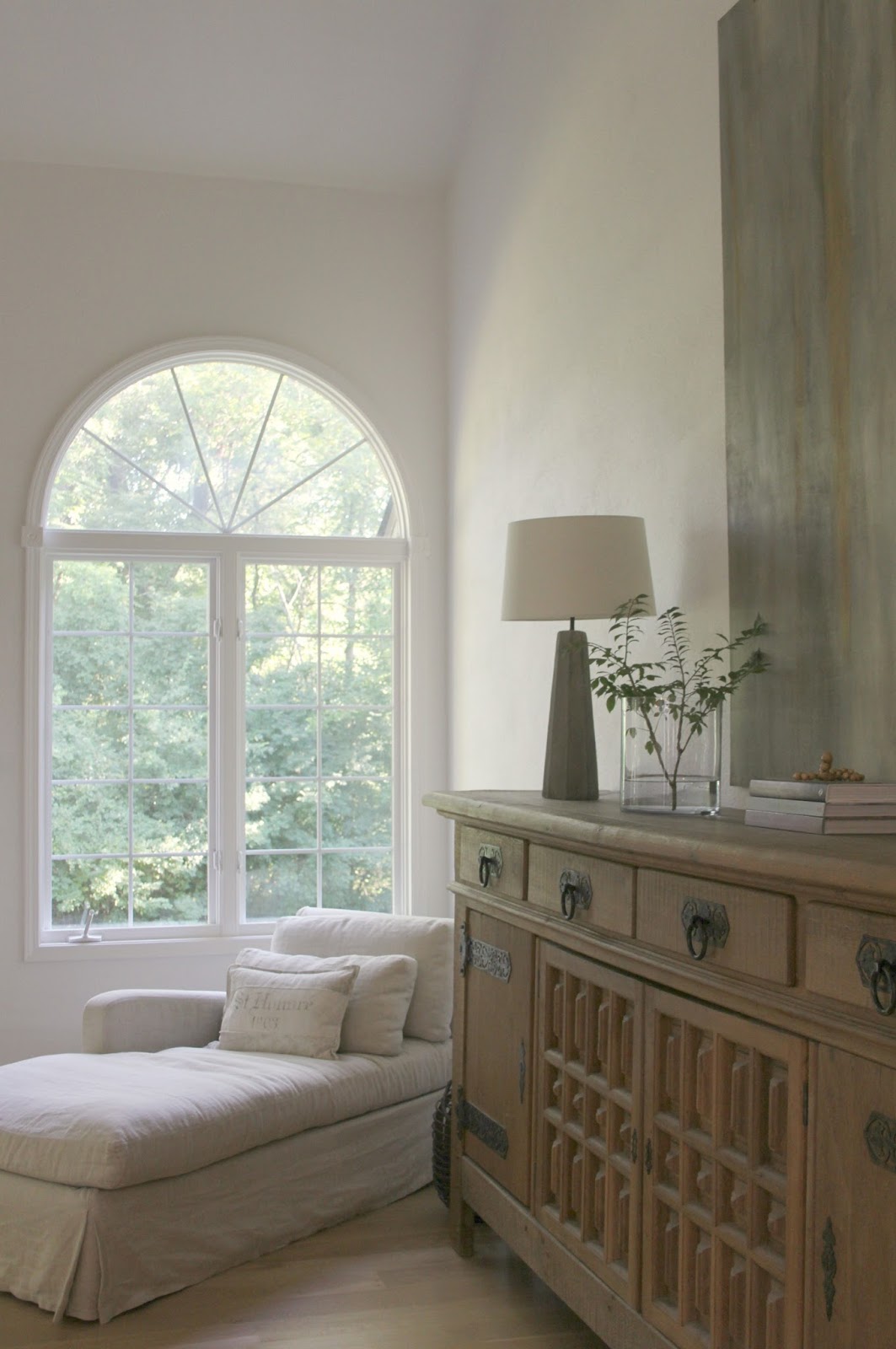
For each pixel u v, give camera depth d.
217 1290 3.14
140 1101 3.20
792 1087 1.81
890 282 2.25
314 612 5.43
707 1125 2.06
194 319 5.18
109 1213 2.98
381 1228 3.56
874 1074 1.63
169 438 5.28
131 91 4.84
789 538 2.57
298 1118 3.46
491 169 4.75
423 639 5.38
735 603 2.78
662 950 2.20
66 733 5.18
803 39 2.54
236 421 5.34
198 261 5.20
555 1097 2.70
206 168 5.20
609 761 3.55
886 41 2.27
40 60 4.68
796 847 1.77
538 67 4.20
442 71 4.91
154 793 5.25
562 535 3.00
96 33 4.59
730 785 2.82
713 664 2.95
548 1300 3.06
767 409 2.66
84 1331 2.91
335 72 4.84
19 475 5.00
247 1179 3.33
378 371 5.36
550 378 4.07
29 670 4.98
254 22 4.59
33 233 5.05
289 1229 3.43
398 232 5.41
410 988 4.02
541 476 4.14
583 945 2.54
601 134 3.66
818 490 2.47
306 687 5.41
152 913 5.23
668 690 2.64
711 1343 2.00
